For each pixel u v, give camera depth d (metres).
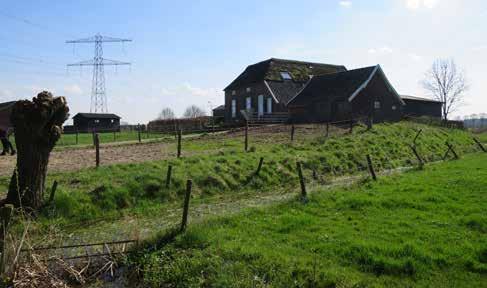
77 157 24.03
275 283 8.45
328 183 19.44
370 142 28.62
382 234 10.62
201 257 9.66
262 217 12.75
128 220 13.91
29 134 12.97
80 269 9.73
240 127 46.34
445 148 33.66
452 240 9.98
